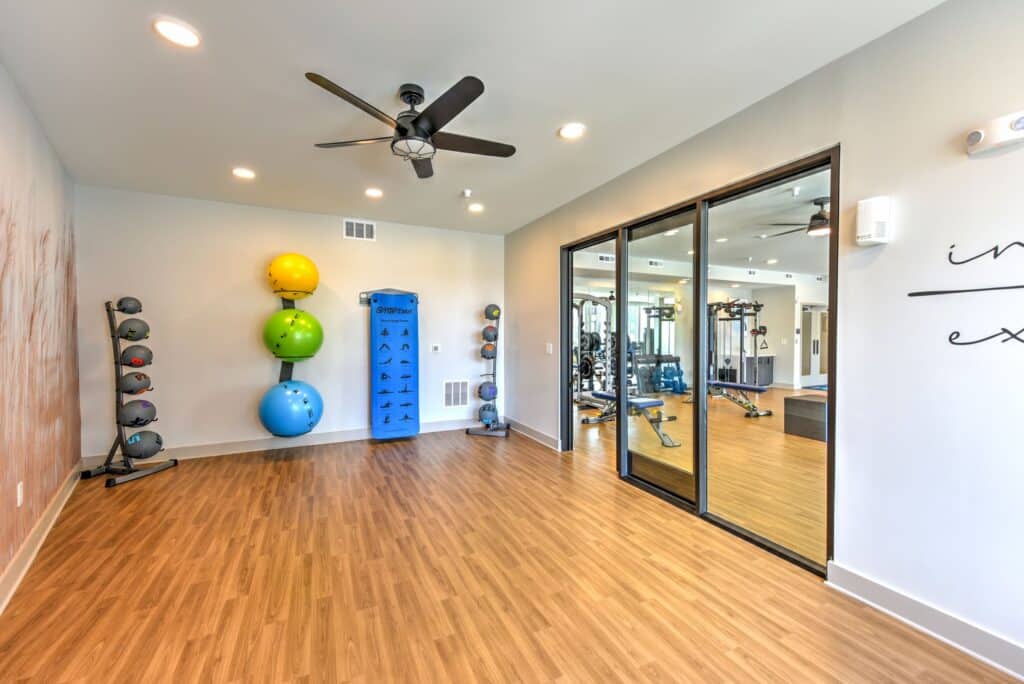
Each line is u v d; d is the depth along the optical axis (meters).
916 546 1.84
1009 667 1.59
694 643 1.76
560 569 2.31
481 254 5.71
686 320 4.80
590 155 3.20
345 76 2.23
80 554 2.45
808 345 8.98
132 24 1.83
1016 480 1.58
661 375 4.84
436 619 1.91
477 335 5.71
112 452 3.76
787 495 3.31
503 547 2.54
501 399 5.85
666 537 2.67
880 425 1.96
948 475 1.75
